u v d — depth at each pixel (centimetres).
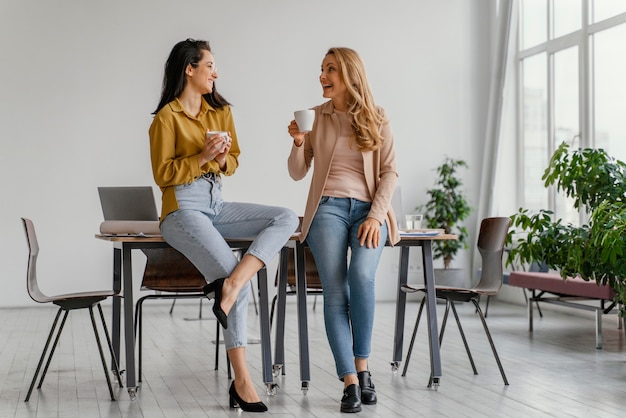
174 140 352
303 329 380
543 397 374
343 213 356
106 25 779
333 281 353
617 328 618
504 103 823
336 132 362
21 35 762
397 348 435
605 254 461
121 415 340
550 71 763
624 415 338
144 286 431
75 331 605
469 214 809
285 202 814
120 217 427
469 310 751
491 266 412
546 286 593
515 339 564
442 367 452
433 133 846
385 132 366
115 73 780
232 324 344
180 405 359
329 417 334
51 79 768
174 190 349
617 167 526
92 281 773
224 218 360
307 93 820
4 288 754
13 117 759
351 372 345
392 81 839
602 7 682
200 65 359
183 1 795
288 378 421
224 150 346
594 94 696
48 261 763
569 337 574
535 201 792
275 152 812
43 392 389
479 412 343
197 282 435
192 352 514
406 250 434
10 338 570
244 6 808
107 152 778
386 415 337
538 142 788
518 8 821
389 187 359
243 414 340
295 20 818
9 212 757
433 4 847
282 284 413
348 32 830
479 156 853
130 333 364
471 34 853
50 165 766
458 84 851
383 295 834
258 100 810
